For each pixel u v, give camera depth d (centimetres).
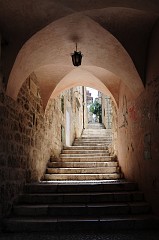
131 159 620
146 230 423
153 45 455
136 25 450
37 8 404
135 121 577
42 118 732
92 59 579
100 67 605
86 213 474
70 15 424
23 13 412
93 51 543
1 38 438
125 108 668
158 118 433
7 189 452
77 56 492
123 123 696
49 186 558
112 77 695
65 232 418
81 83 782
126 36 473
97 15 430
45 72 673
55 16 424
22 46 451
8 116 467
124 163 696
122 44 479
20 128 538
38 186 557
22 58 479
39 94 707
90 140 1325
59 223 428
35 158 652
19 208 474
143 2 366
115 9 412
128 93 628
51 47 517
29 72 542
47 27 447
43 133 739
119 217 450
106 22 448
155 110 446
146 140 499
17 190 510
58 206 479
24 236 397
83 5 399
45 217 457
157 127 438
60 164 786
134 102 582
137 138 562
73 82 768
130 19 436
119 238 382
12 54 451
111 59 548
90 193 537
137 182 571
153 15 418
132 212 476
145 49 490
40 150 703
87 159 834
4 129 445
